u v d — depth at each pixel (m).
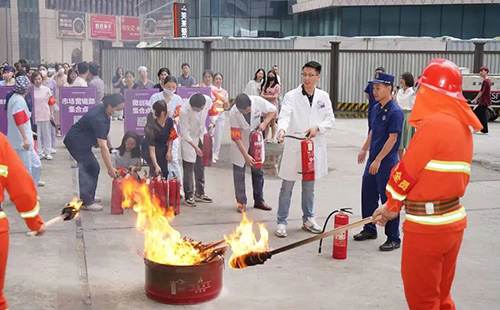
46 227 3.18
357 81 19.53
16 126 6.80
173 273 4.13
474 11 31.52
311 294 4.48
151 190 6.25
